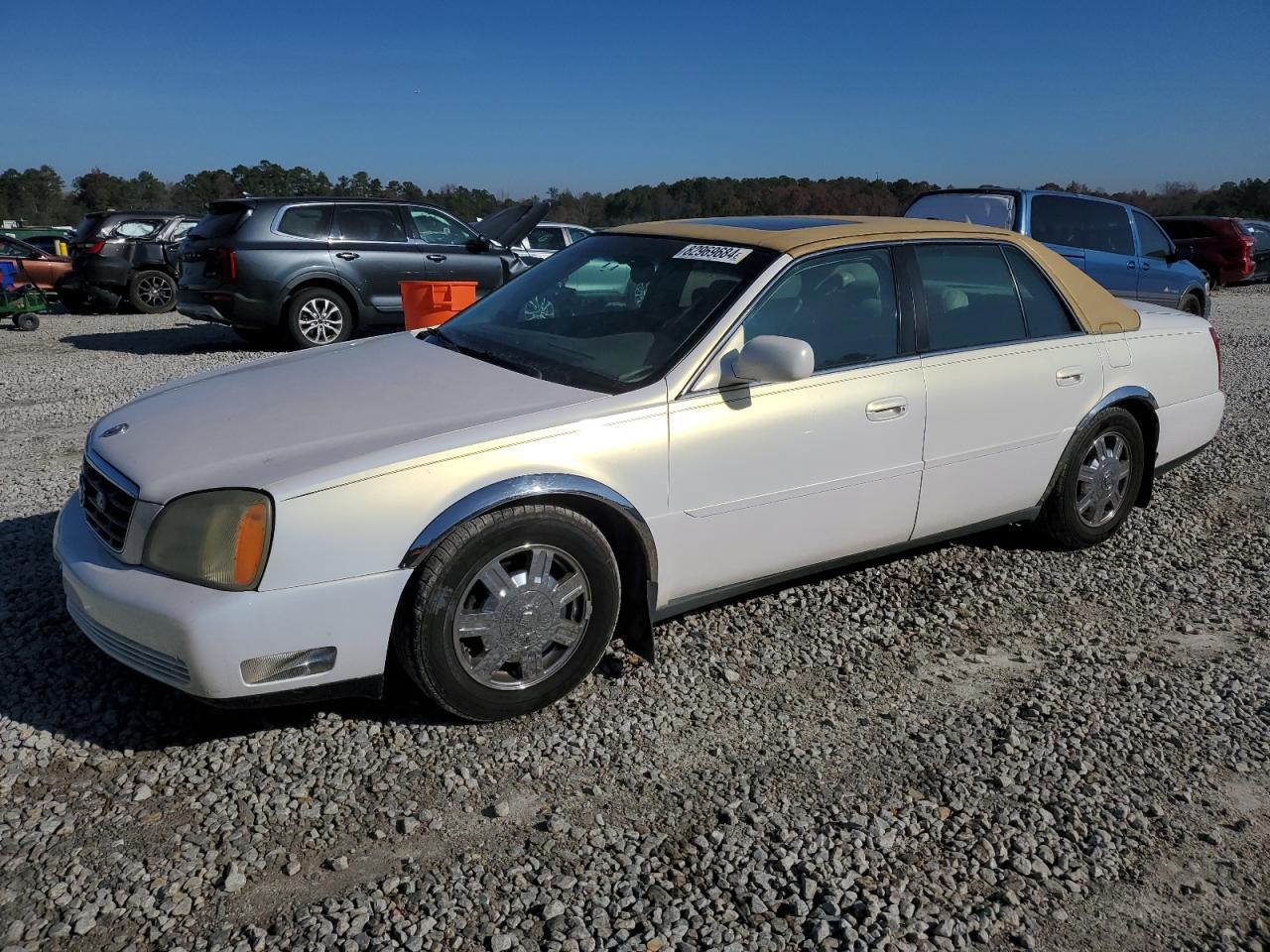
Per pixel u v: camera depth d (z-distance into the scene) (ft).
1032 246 15.37
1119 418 15.98
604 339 12.40
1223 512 18.80
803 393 12.24
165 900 8.10
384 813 9.29
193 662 9.28
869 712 11.39
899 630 13.48
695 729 10.92
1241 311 57.41
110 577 9.84
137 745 10.20
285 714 10.80
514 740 10.55
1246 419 26.58
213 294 35.88
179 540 9.55
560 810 9.44
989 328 14.42
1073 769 10.32
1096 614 14.20
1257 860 9.05
